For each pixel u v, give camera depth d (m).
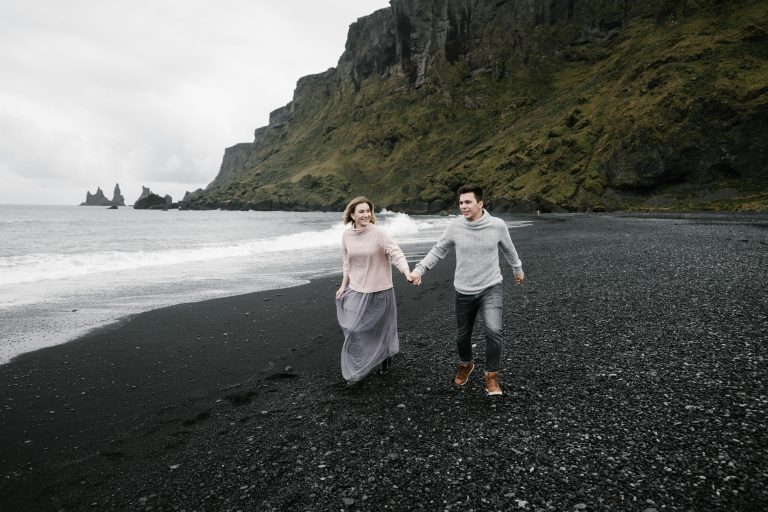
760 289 7.64
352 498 2.87
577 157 78.75
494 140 120.56
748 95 59.28
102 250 20.45
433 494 2.86
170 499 2.97
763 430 3.25
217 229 42.69
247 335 6.94
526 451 3.29
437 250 4.56
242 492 3.00
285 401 4.53
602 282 9.53
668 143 62.34
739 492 2.61
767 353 4.74
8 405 4.51
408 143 155.38
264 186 171.88
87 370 5.48
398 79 179.00
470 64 160.88
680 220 37.50
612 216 53.69
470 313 4.46
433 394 4.49
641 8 135.00
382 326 4.97
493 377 4.31
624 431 3.44
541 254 15.75
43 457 3.56
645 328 6.04
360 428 3.84
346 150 172.75
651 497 2.64
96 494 3.07
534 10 151.50
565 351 5.43
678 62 73.88
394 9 177.88
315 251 19.44
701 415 3.56
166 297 9.71
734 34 73.75
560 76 140.12
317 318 7.95
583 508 2.60
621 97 84.12
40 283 11.44
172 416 4.26
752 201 50.97
